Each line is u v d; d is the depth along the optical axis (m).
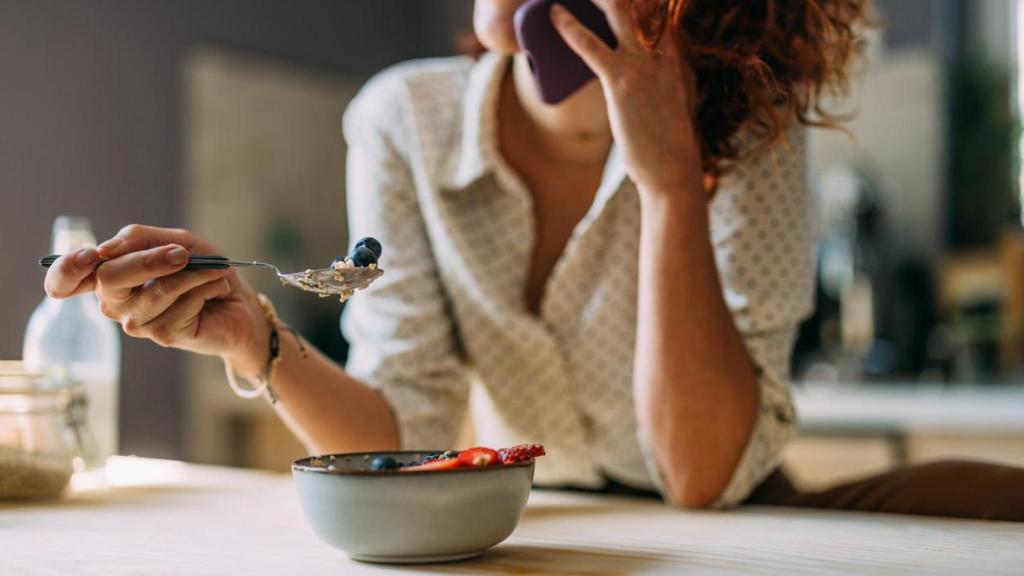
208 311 0.93
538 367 1.21
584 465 1.27
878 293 3.04
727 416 0.98
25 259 3.24
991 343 3.14
